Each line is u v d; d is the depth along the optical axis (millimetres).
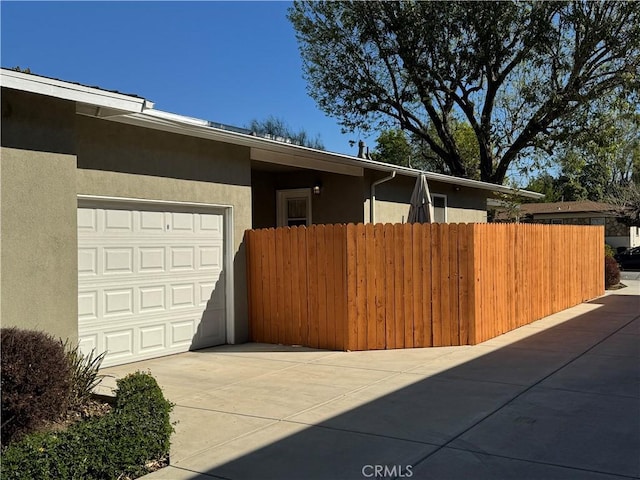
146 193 8547
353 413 5941
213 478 4422
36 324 6363
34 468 3855
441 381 7211
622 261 33750
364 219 13492
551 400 6297
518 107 24859
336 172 13680
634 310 13953
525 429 5344
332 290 9477
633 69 21312
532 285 12312
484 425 5480
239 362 8562
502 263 10906
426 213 10820
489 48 23625
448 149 27203
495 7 22672
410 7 24109
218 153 9773
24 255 6277
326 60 26938
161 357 8938
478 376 7453
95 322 7996
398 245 9492
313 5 26156
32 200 6363
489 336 10258
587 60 22328
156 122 8156
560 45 22578
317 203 14164
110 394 6574
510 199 21938
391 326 9469
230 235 10070
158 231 8922
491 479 4258
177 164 9039
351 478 4348
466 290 9688
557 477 4262
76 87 6289
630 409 5930
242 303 10281
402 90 26609
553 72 22906
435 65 24766
